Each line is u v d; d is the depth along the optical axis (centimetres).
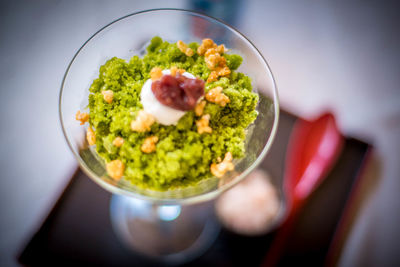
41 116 28
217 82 19
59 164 27
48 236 24
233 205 25
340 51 31
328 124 26
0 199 26
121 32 20
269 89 19
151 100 18
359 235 29
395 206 29
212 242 25
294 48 31
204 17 20
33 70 28
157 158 18
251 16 31
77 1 30
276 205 25
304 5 32
